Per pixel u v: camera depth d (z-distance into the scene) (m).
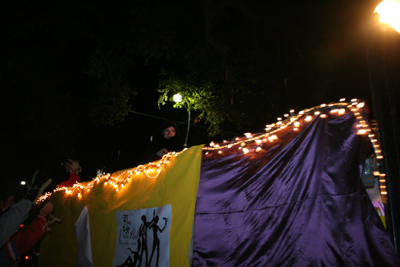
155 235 3.77
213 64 12.84
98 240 5.23
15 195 3.50
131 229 4.38
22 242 3.24
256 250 2.85
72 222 6.41
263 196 2.97
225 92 12.92
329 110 2.79
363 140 2.58
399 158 2.28
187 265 3.21
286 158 2.95
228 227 3.07
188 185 3.46
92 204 5.74
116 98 14.68
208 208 3.25
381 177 2.39
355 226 2.44
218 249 3.06
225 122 14.05
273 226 2.83
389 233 2.26
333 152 2.66
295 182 2.83
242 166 3.21
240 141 3.34
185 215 3.38
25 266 7.44
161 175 4.00
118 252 4.55
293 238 2.71
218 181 3.29
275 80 11.70
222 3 12.08
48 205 3.60
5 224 2.71
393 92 2.40
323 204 2.62
